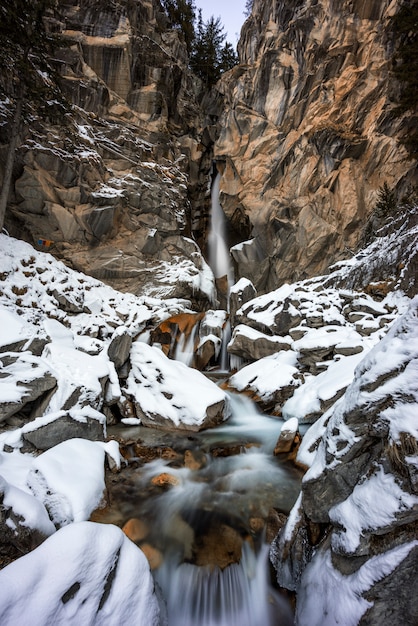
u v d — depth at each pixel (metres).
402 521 2.48
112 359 8.84
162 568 3.82
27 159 16.92
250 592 3.70
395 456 2.63
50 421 5.51
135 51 26.00
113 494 4.94
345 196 21.94
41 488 4.07
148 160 24.52
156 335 13.57
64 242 17.84
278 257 23.81
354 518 2.82
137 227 20.55
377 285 11.35
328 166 22.95
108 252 18.91
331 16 24.45
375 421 2.94
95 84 23.64
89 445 5.33
